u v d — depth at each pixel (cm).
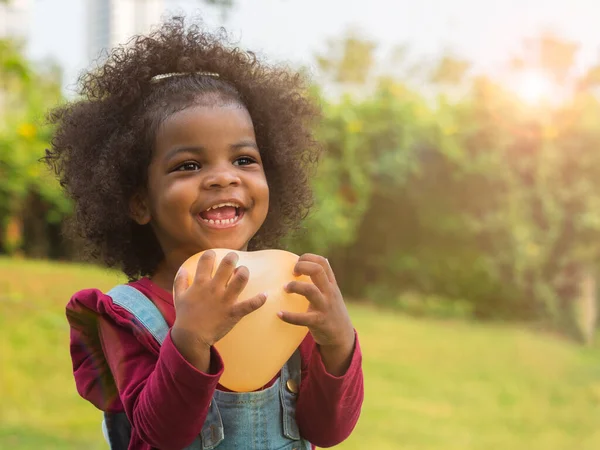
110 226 143
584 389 528
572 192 806
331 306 113
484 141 793
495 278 789
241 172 126
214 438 122
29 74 512
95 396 130
